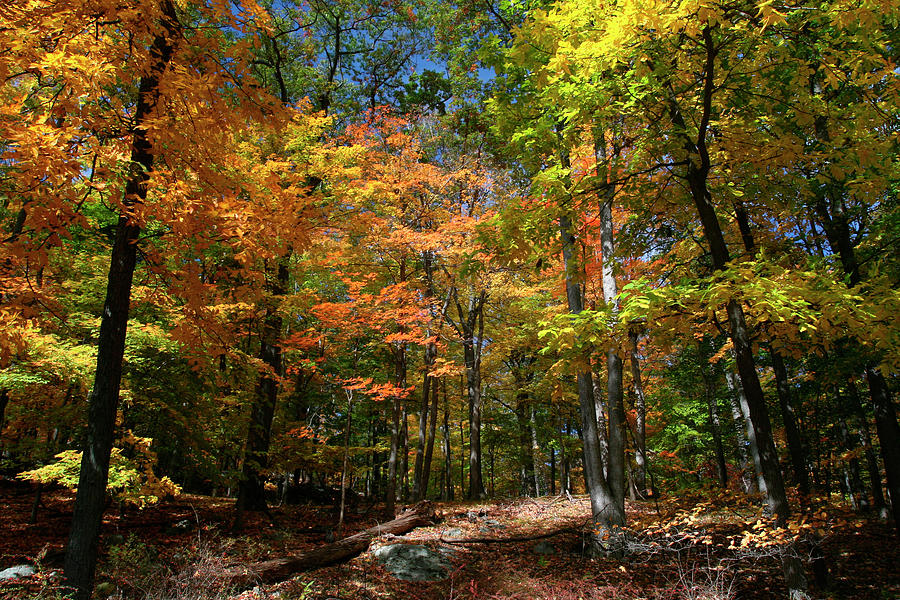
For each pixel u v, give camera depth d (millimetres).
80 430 7867
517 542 9617
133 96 6020
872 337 4270
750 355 4898
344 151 11414
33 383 7152
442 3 16781
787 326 4945
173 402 8641
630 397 17625
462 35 14914
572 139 5887
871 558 6898
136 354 7785
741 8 4070
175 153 5289
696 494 6301
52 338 7152
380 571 7629
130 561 6188
